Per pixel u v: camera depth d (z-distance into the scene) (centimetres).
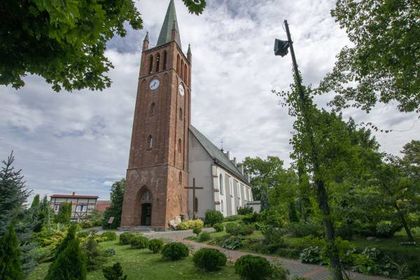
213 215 2969
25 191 941
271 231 1517
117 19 516
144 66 3859
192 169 3625
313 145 594
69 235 920
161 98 3491
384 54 852
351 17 948
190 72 4262
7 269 508
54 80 528
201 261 1016
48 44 390
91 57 515
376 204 1123
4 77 407
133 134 3438
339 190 577
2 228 847
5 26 361
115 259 1252
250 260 886
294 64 692
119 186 3506
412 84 871
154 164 3123
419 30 750
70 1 275
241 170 6222
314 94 649
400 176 1205
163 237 2017
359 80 1023
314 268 1075
